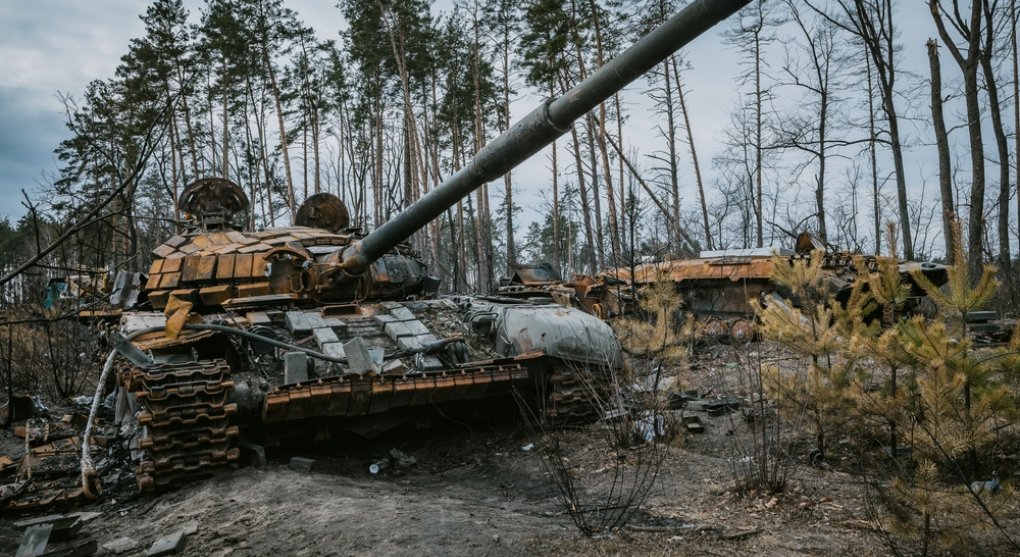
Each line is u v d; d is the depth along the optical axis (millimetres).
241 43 28547
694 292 16672
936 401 4840
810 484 5746
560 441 7629
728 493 5617
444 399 7367
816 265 6723
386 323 8305
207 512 5621
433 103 33094
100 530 5516
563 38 24406
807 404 6629
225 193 11070
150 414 6117
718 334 14750
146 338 7258
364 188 28078
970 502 4273
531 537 4602
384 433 8359
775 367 6934
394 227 7793
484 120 32375
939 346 4965
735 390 9734
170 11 26047
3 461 7016
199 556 4789
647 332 8906
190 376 6340
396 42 29766
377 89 31016
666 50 4684
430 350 7742
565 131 5793
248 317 8047
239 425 6949
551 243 51250
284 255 8953
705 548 4434
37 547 4832
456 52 29969
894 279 6129
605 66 5117
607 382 8305
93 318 10227
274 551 4715
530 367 7840
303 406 6664
